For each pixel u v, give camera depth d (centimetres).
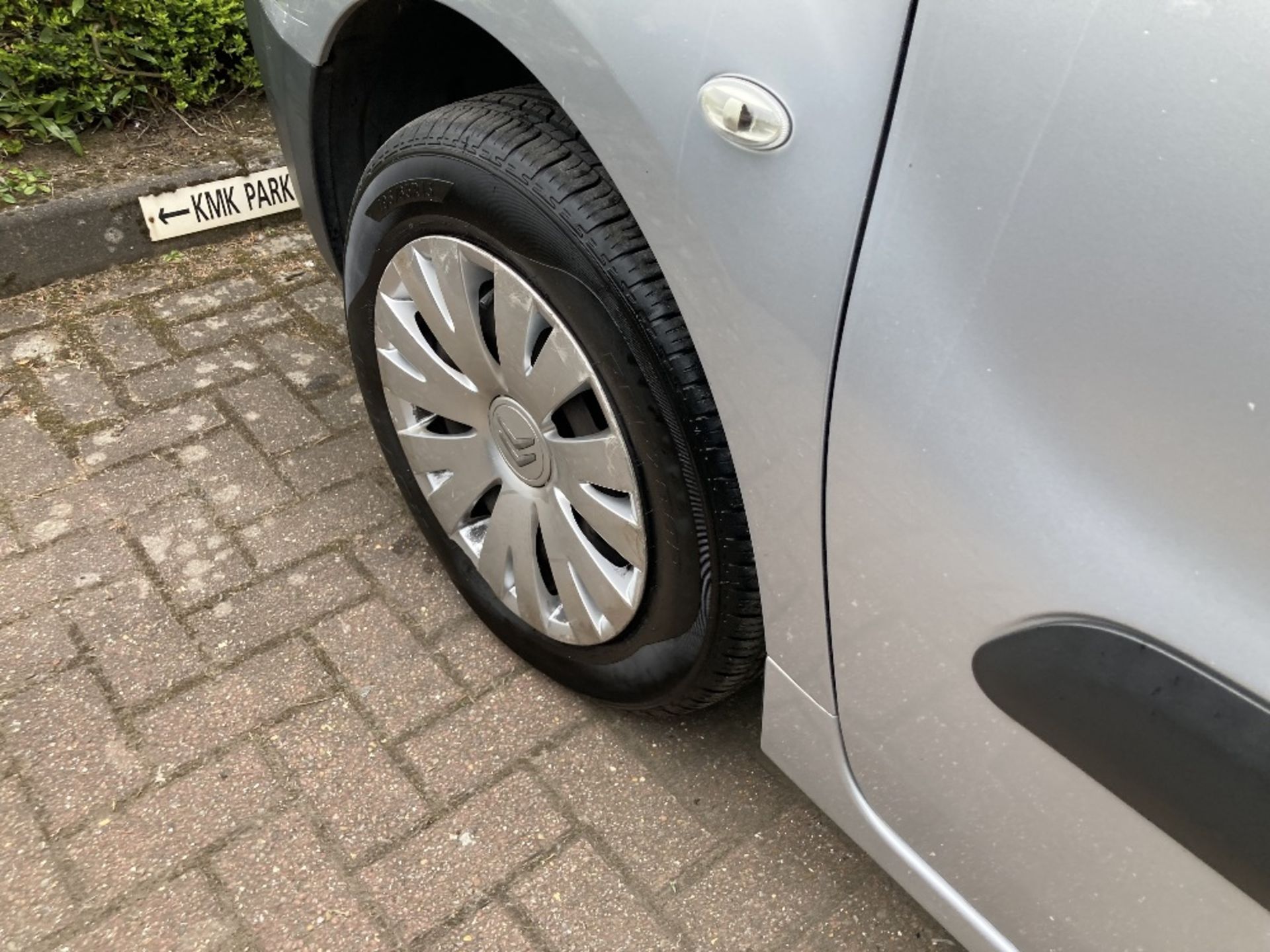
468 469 164
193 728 170
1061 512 86
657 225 112
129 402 236
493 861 155
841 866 158
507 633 178
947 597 99
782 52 94
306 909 147
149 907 146
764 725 138
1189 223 72
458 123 137
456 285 144
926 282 89
